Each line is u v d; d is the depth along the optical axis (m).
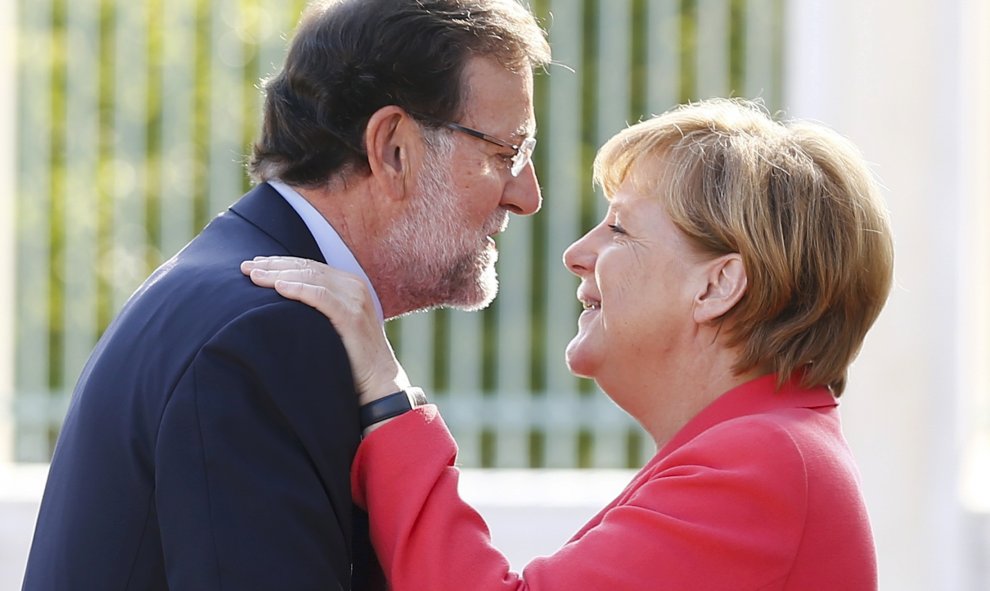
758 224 8.34
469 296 8.95
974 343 19.38
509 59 8.62
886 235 8.66
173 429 7.23
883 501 18.00
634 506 8.15
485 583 7.84
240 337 7.36
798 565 7.90
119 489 7.46
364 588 8.27
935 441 18.00
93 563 7.44
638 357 8.75
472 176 8.55
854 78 17.98
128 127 20.30
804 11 18.41
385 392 7.94
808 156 8.61
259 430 7.31
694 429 8.49
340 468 7.65
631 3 20.00
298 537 7.24
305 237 8.30
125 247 20.38
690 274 8.53
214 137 20.28
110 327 8.22
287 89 8.48
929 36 17.88
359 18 8.34
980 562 18.14
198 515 7.15
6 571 18.91
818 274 8.38
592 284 9.03
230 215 8.50
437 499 7.92
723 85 19.94
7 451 20.11
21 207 20.23
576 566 8.01
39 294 20.28
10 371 20.11
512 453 20.19
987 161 19.39
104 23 20.27
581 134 20.06
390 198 8.41
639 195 8.75
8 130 19.55
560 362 20.16
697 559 7.84
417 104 8.36
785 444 8.02
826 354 8.50
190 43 20.27
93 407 7.73
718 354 8.59
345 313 7.82
